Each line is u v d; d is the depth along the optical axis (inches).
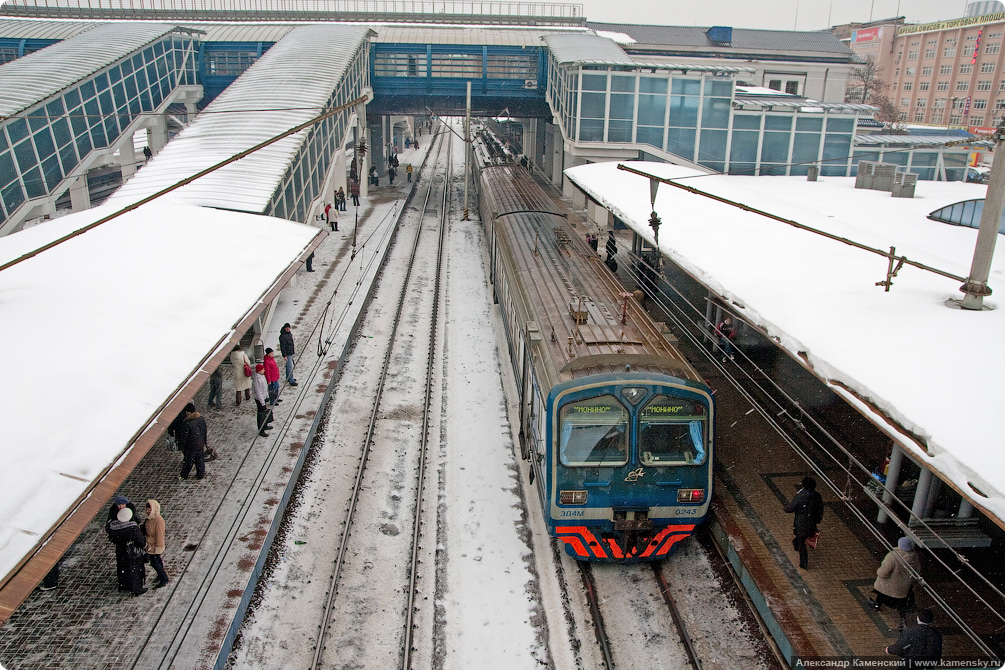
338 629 367.2
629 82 1210.0
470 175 1904.5
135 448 327.6
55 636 343.3
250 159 864.3
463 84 1557.6
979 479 253.0
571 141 1277.1
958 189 1065.5
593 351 438.3
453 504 478.3
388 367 695.7
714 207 745.6
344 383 657.6
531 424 497.7
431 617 378.9
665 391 399.9
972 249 623.5
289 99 1045.2
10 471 285.4
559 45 1444.4
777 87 1856.5
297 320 790.5
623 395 398.0
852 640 339.3
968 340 352.5
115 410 346.3
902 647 304.2
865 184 1057.5
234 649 351.6
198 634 346.9
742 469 491.2
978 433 275.0
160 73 1296.8
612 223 1258.0
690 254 557.9
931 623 334.3
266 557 418.3
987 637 339.0
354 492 478.6
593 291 566.3
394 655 352.8
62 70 1040.2
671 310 836.6
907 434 291.7
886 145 1258.6
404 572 413.1
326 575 408.8
